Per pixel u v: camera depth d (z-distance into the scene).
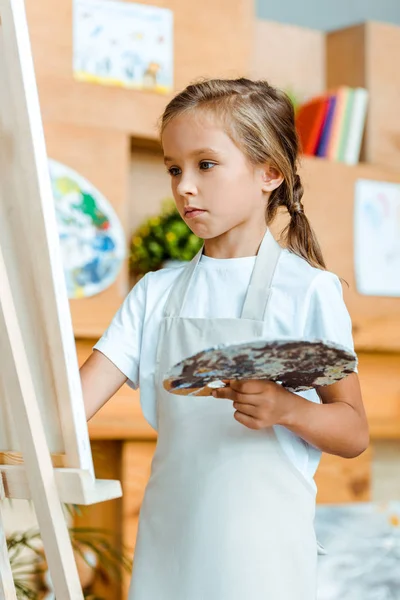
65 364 1.06
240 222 1.28
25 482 1.10
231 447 1.21
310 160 2.69
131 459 2.31
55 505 1.06
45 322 1.07
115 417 2.25
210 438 1.23
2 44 1.00
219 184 1.24
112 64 2.48
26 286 1.07
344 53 3.04
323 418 1.15
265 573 1.18
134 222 2.70
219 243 1.32
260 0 3.11
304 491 1.23
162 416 1.28
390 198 2.81
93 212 2.35
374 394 2.62
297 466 1.23
